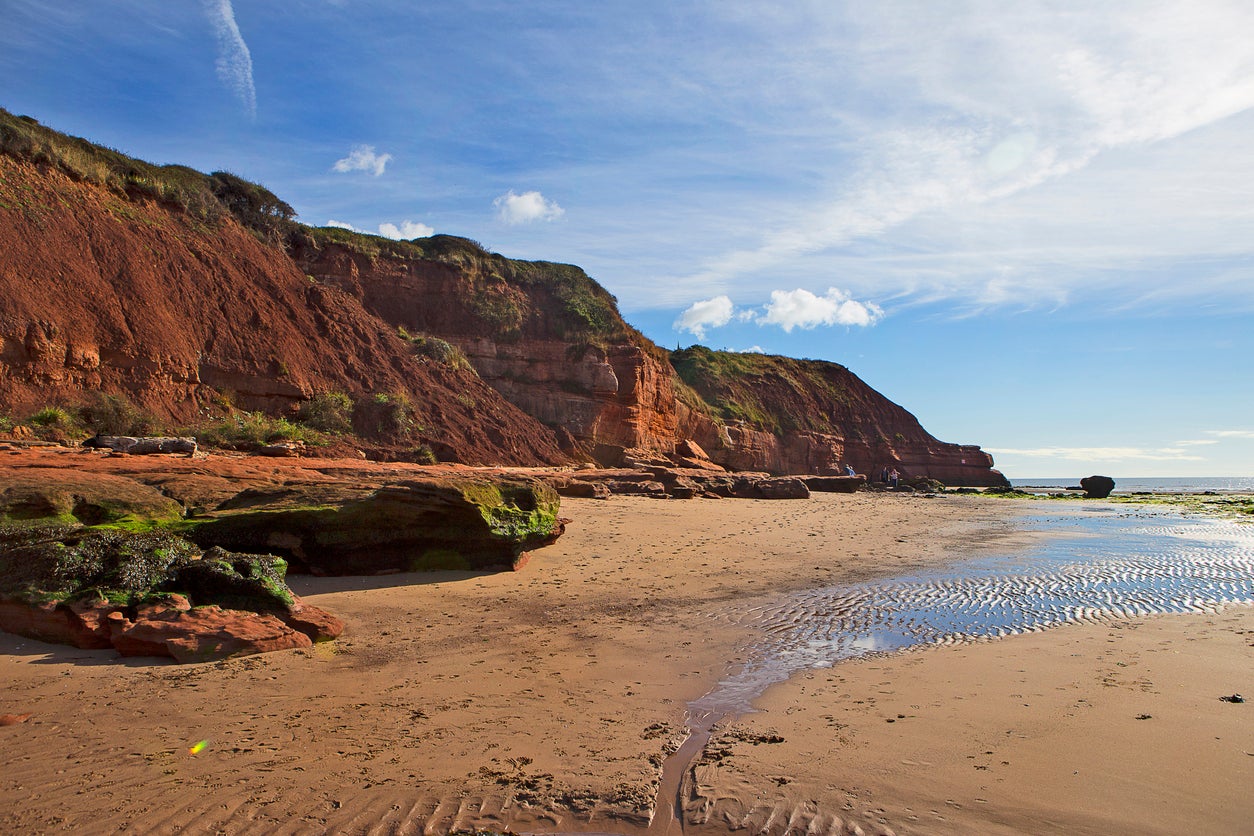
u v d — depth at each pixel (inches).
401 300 1701.5
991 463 3567.9
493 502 533.6
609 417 1797.5
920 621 396.2
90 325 930.7
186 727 229.5
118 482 479.5
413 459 1088.8
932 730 233.6
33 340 858.1
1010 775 199.0
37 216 954.1
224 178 1473.9
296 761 205.9
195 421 998.4
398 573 490.9
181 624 309.3
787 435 2861.7
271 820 174.1
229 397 1072.8
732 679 291.9
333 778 195.9
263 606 343.6
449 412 1338.6
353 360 1274.6
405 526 494.6
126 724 230.7
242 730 227.9
